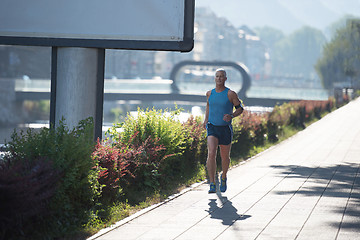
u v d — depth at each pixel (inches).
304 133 1600.6
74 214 424.8
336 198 552.1
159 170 613.6
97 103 619.2
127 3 601.9
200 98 5329.7
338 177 716.0
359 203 525.0
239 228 422.6
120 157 518.0
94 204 467.5
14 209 351.3
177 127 674.8
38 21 612.1
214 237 395.2
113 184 497.0
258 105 5000.0
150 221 454.9
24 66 5590.6
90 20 605.6
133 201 538.3
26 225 374.0
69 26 607.2
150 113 660.7
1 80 3988.7
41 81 4320.9
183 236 399.9
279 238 389.1
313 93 4724.4
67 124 603.5
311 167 832.3
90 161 439.2
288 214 473.4
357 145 1244.5
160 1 599.8
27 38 613.3
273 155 1029.8
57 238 390.6
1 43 615.8
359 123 2005.4
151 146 613.6
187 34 599.2
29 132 445.4
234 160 900.6
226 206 514.9
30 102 4215.1
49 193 374.9
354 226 426.3
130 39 602.9
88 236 402.6
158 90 5556.1
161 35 600.1
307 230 413.1
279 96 5103.3
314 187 627.2
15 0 613.6
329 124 1959.9
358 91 4781.0
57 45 607.8
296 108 1835.6
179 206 520.1
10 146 427.8
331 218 455.5
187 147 708.0
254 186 637.3
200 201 545.3
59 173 404.2
